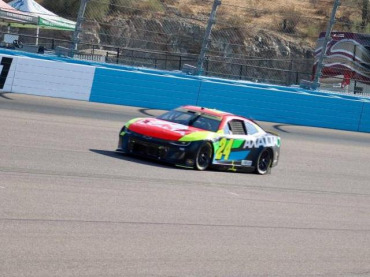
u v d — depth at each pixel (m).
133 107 60.91
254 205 29.12
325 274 19.83
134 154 36.56
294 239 23.95
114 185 28.34
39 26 79.81
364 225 28.67
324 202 33.03
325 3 116.00
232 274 18.45
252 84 70.50
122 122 51.34
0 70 57.03
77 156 34.31
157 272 17.59
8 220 20.41
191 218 24.66
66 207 23.22
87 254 18.27
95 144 39.59
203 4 109.06
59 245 18.70
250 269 19.20
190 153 35.16
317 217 28.80
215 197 29.47
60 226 20.67
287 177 39.91
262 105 66.19
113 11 98.06
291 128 64.62
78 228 20.78
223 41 99.81
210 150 36.41
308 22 109.94
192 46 99.06
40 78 58.53
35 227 20.11
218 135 36.72
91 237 20.02
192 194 29.20
